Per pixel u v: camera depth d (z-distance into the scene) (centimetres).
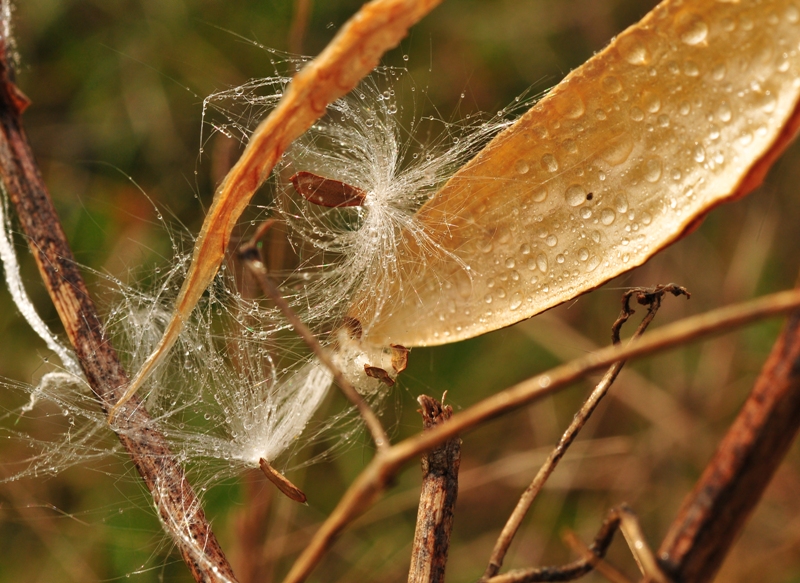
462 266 25
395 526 43
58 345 28
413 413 42
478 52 46
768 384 23
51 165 44
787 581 42
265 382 28
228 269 29
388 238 26
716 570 23
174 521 25
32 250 26
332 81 24
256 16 44
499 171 25
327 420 33
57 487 38
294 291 28
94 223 42
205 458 28
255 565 35
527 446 47
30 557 37
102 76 45
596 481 46
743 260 49
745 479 23
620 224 25
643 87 24
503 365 46
